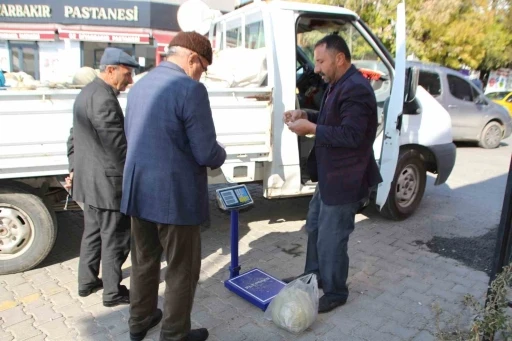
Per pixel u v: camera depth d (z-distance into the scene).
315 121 3.34
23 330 2.93
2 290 3.43
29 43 16.12
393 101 4.11
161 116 2.29
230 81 3.95
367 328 3.00
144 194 2.36
